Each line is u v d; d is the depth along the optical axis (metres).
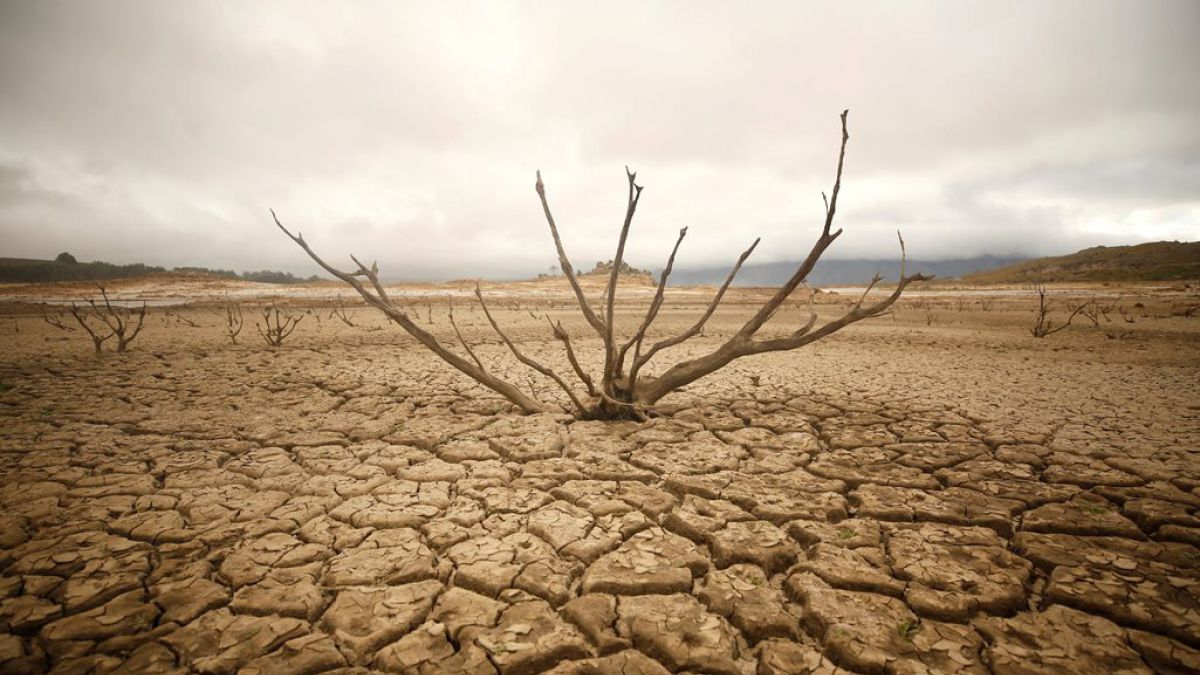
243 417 5.10
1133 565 2.36
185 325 17.31
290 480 3.45
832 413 5.30
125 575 2.26
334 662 1.77
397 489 3.31
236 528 2.75
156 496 3.16
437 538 2.65
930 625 1.96
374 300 5.02
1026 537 2.64
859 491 3.26
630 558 2.45
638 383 5.45
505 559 2.44
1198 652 1.80
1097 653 1.80
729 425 4.80
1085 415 5.16
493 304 33.38
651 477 3.53
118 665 1.72
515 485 3.39
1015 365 8.76
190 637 1.87
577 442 4.28
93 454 3.92
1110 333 13.87
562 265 5.05
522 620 2.00
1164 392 6.32
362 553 2.50
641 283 77.62
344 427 4.73
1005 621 1.99
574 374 7.95
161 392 6.27
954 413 5.29
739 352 5.09
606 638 1.89
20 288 47.12
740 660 1.83
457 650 1.85
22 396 5.99
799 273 4.73
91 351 10.20
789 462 3.83
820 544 2.58
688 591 2.22
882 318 21.61
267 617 2.01
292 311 25.98
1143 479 3.41
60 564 2.34
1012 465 3.74
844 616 2.00
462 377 7.43
